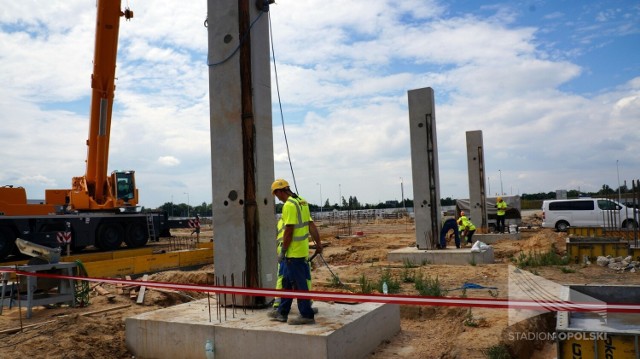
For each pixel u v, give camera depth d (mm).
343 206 89250
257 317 6441
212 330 6027
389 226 43594
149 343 6484
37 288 9273
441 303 5066
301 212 6121
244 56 7109
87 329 7102
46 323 7594
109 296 9922
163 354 6371
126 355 6613
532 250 17438
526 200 76375
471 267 13867
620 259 13367
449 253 14922
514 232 23500
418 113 16234
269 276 7133
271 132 7418
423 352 6508
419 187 16281
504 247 19281
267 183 7234
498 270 13086
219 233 7168
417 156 16266
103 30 16625
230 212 7102
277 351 5613
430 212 16156
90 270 13594
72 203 19578
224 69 7215
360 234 29750
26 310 9180
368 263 16188
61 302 9148
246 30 7129
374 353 6477
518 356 6559
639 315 5223
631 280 11062
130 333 6656
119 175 21562
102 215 19891
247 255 6988
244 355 5809
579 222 25234
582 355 3969
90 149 18422
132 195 21875
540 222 37656
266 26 7453
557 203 25844
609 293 5555
